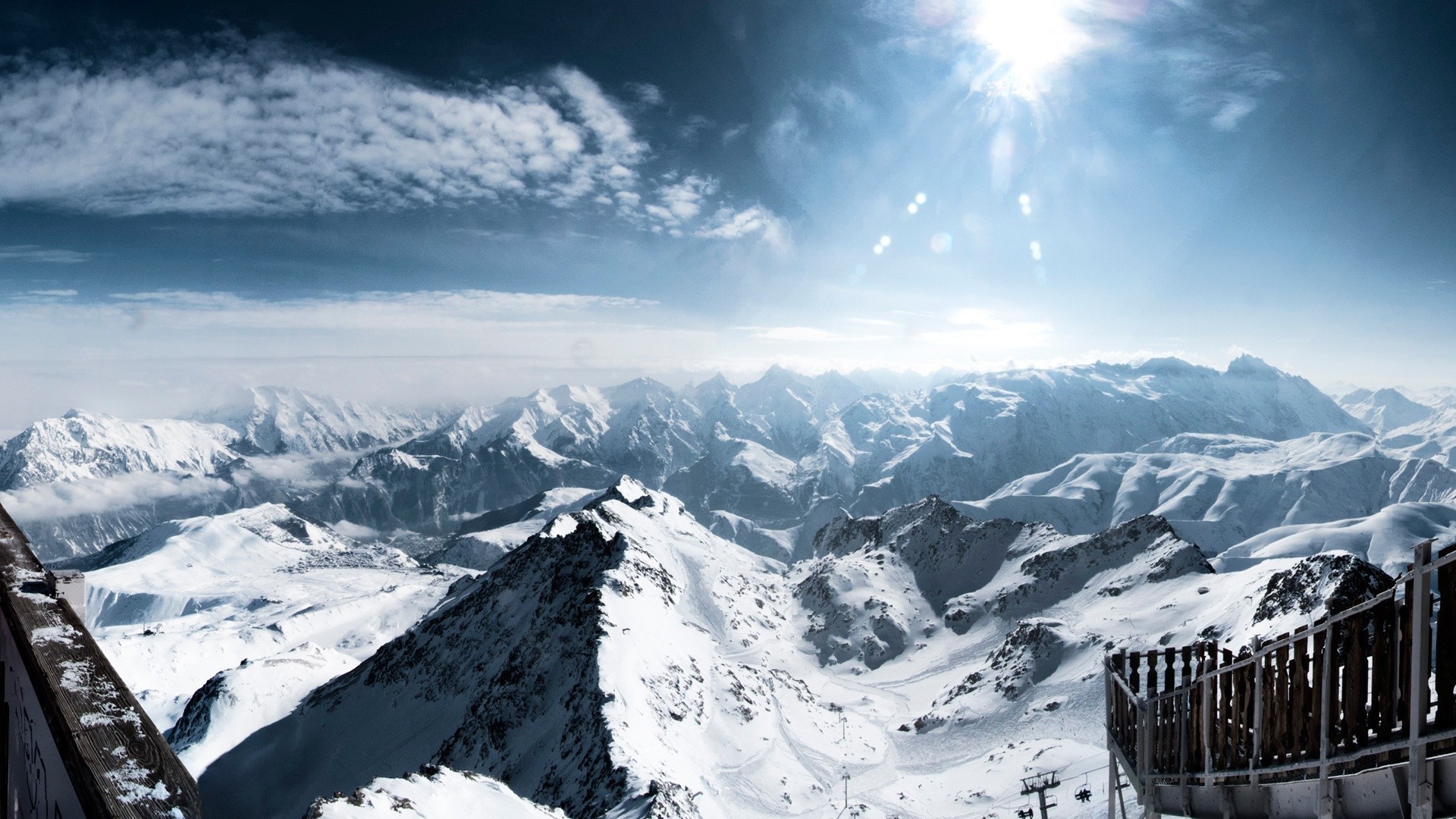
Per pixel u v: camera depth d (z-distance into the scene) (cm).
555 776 13188
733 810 13362
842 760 16512
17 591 736
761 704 18075
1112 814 1850
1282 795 1254
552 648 17725
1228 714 1404
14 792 669
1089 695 16800
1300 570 16212
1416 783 946
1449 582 923
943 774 15050
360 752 17750
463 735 16475
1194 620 18275
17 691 662
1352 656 1076
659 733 14538
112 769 418
